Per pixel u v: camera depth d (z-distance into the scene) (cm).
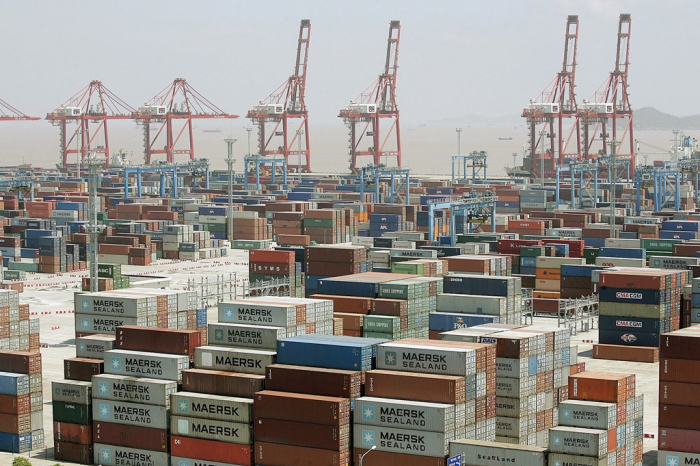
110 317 8912
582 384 6606
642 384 9100
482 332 7400
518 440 7056
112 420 7312
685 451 6900
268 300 8138
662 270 10475
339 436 6525
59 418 7475
